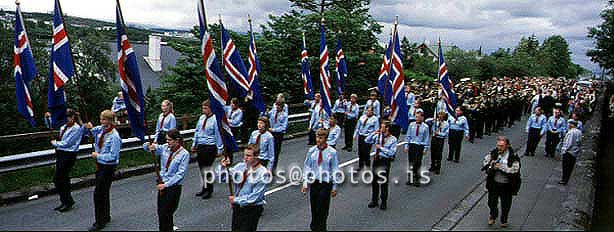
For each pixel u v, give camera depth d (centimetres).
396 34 1092
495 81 3181
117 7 800
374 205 968
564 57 8650
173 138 731
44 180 991
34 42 1711
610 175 1576
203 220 853
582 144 1773
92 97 1825
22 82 927
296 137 1733
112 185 1034
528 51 8000
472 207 1004
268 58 2047
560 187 1190
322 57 1338
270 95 2067
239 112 1321
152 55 3114
